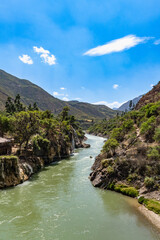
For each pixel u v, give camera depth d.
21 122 49.66
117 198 29.17
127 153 38.41
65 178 40.28
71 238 18.72
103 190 32.84
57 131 75.31
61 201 27.95
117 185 32.66
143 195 28.17
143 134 46.53
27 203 27.08
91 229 20.44
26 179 38.72
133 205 26.55
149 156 33.22
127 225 21.25
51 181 38.09
